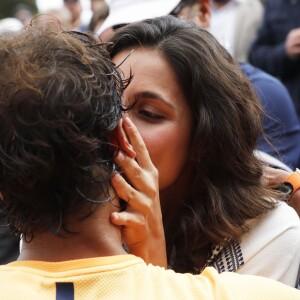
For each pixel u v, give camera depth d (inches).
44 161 39.1
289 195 65.9
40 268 41.1
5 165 39.7
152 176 50.9
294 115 92.6
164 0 92.8
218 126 60.2
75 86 39.8
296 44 127.5
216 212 59.8
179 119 59.7
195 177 62.0
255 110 62.7
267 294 42.8
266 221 60.1
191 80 59.6
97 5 115.3
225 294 42.1
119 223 43.2
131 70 59.1
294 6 134.1
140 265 42.6
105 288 40.4
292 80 129.7
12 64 40.7
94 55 43.4
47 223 41.3
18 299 39.1
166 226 63.2
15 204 41.9
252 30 148.6
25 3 591.2
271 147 76.3
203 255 60.9
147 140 58.4
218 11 150.3
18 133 39.2
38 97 39.0
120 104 44.8
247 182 61.7
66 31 46.6
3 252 99.3
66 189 40.4
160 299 40.7
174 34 60.6
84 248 42.0
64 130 39.1
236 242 59.8
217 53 61.3
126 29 61.2
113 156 44.0
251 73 91.4
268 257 58.8
